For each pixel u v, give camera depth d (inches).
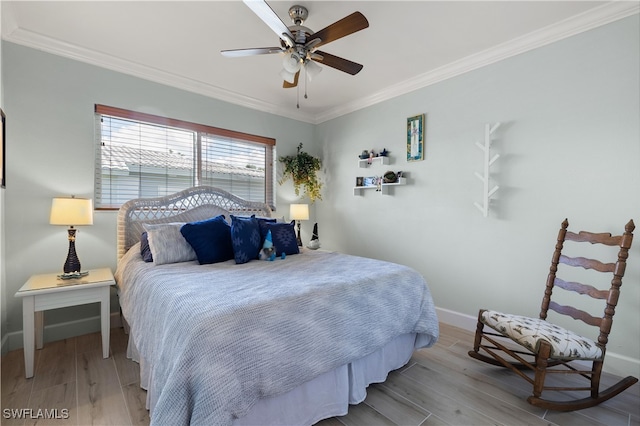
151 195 122.1
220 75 122.3
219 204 132.6
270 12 65.0
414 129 127.0
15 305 92.3
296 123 169.3
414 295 81.4
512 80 99.3
